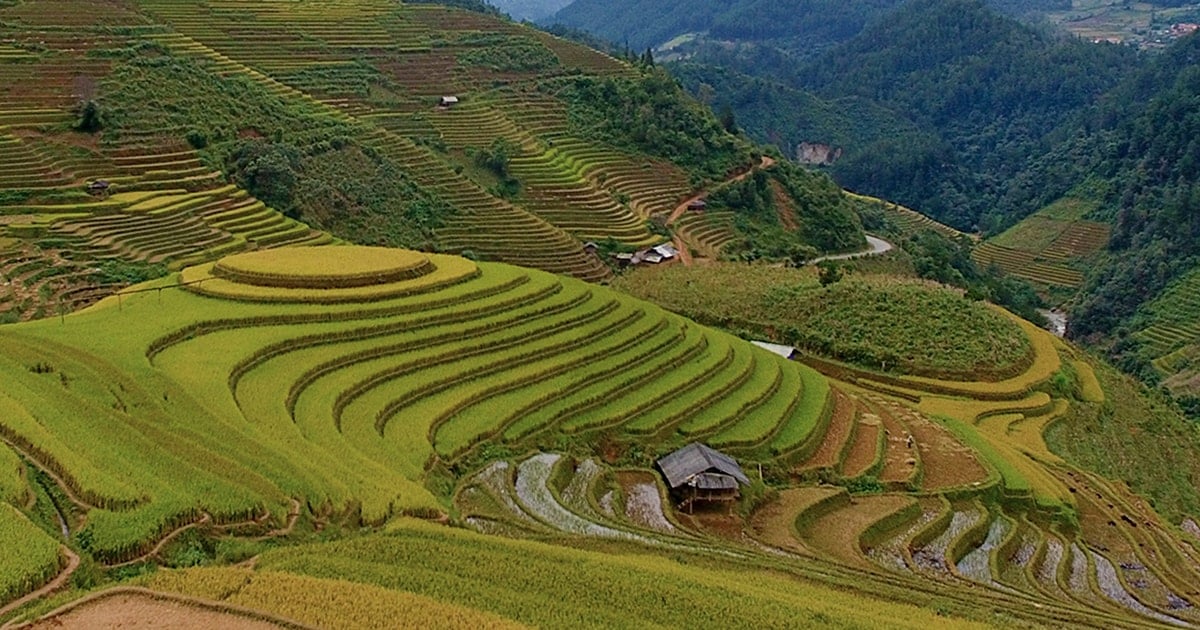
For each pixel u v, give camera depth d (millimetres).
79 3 92312
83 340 38031
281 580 20500
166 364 37062
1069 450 56375
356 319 44969
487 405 40781
